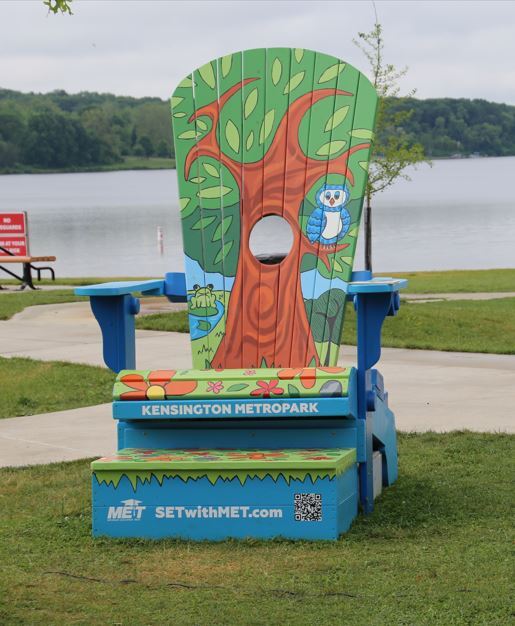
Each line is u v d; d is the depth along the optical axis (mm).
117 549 4941
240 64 6148
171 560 4742
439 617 3994
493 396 9047
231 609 4133
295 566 4602
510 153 185625
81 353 11922
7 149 190750
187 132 6176
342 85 6027
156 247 45938
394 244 45906
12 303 17078
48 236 55344
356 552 4785
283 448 5387
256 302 5992
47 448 7477
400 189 141875
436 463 6703
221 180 6117
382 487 6070
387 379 10008
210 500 5008
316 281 5922
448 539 4984
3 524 5504
